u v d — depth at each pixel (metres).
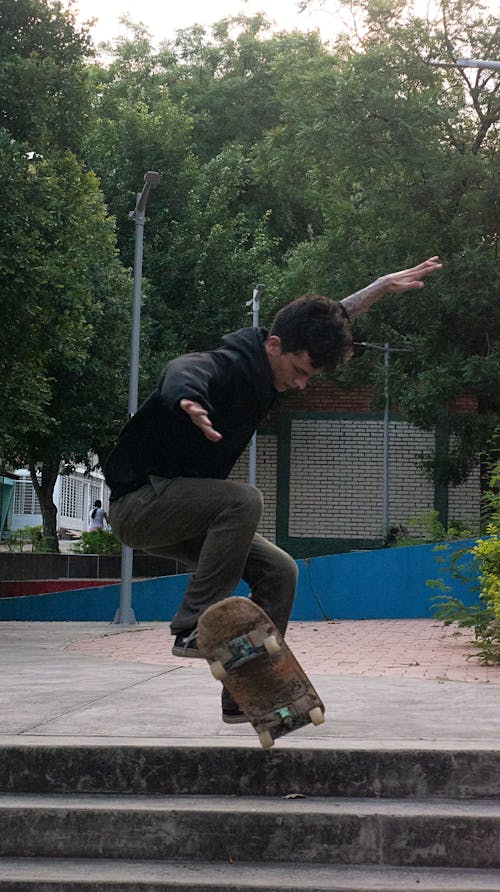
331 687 6.17
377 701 5.45
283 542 29.55
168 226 29.31
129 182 28.98
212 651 3.58
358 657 9.12
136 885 3.40
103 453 28.03
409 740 4.14
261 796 3.94
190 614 3.84
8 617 18.83
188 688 6.04
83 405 25.41
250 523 3.82
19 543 30.53
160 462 3.87
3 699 5.49
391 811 3.68
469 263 18.81
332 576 15.78
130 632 13.26
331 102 19.61
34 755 4.01
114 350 25.34
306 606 15.66
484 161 20.14
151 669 7.41
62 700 5.45
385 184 19.86
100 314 24.50
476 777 3.89
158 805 3.78
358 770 3.93
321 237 21.64
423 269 4.11
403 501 29.16
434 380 19.56
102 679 6.61
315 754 3.95
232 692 3.69
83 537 27.30
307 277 22.50
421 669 7.97
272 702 3.68
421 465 22.84
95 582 23.05
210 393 3.63
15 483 45.22
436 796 3.90
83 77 17.47
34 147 16.17
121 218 28.84
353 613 15.77
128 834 3.70
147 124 29.02
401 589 15.81
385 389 21.62
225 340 3.79
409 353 21.27
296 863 3.65
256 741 4.09
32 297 14.91
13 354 16.00
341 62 21.00
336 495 29.50
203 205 30.19
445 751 3.91
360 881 3.42
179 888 3.38
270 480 29.80
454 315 19.80
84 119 17.94
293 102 21.17
